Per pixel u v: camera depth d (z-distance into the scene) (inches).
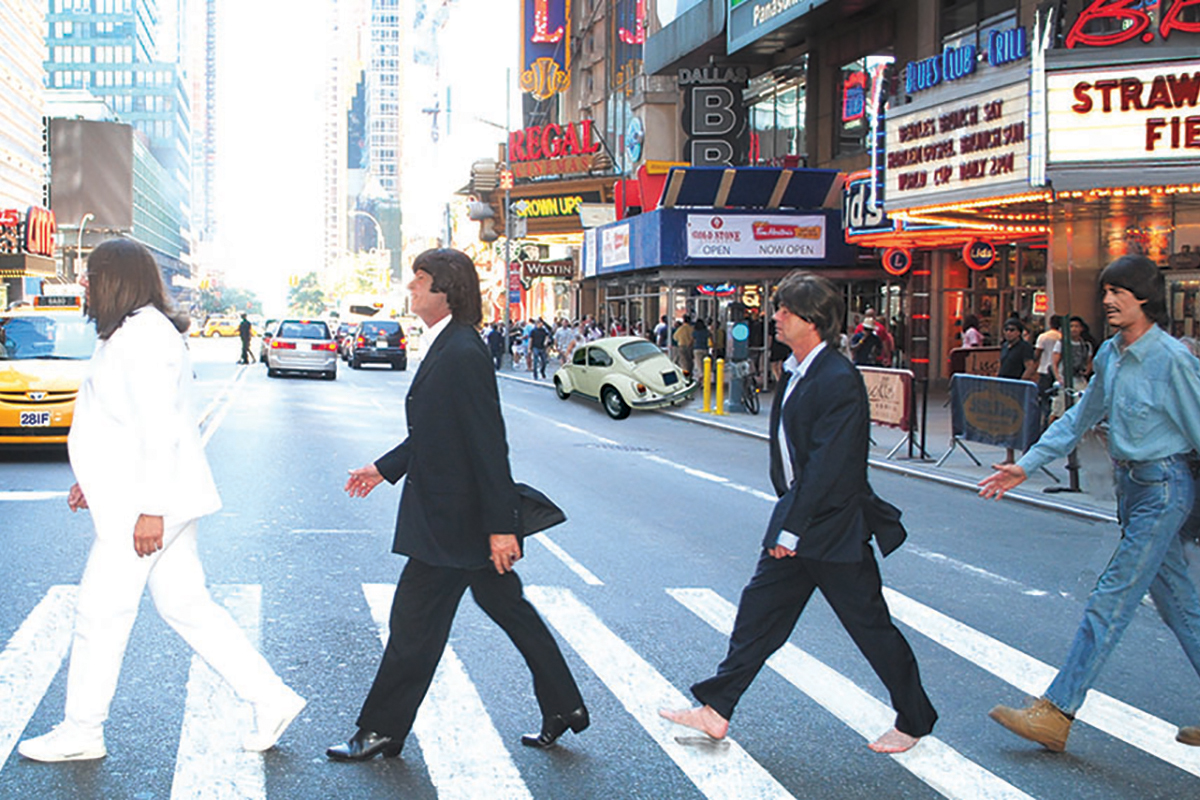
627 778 175.3
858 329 930.1
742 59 1411.2
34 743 175.0
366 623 261.9
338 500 442.6
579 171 1752.0
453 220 3447.3
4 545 336.5
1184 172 591.5
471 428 168.7
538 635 183.9
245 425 751.1
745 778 176.2
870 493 180.7
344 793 166.7
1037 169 613.9
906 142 750.5
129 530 170.2
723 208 1082.7
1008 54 650.2
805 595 184.5
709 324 1274.6
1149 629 273.3
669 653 243.3
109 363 167.9
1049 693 190.9
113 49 7460.6
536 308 2731.3
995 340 1011.9
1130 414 186.9
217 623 179.3
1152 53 589.6
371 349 1690.5
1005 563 350.9
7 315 586.9
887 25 1109.7
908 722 184.1
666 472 557.6
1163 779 179.6
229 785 168.1
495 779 173.3
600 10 2011.6
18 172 3878.0
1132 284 185.2
